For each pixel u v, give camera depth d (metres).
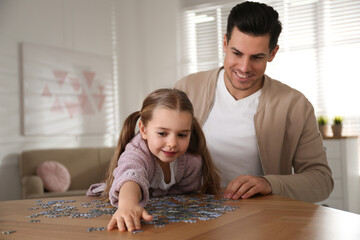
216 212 0.92
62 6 4.73
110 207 1.05
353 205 4.61
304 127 1.71
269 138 1.69
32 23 4.36
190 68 5.59
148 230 0.77
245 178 1.23
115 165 1.29
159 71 5.71
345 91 4.91
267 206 0.99
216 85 1.82
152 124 1.13
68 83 4.71
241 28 1.43
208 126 1.79
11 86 4.12
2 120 4.03
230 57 1.52
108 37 5.36
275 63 5.21
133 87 5.67
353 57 4.88
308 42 5.06
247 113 1.73
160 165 1.27
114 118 5.39
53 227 0.83
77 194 3.69
